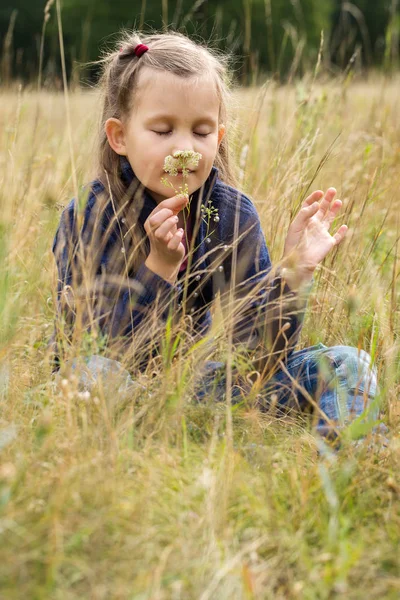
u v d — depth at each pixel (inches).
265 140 158.6
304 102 143.4
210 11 848.3
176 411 78.2
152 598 54.9
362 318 103.7
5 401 80.8
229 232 98.7
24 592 54.1
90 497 63.5
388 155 162.6
